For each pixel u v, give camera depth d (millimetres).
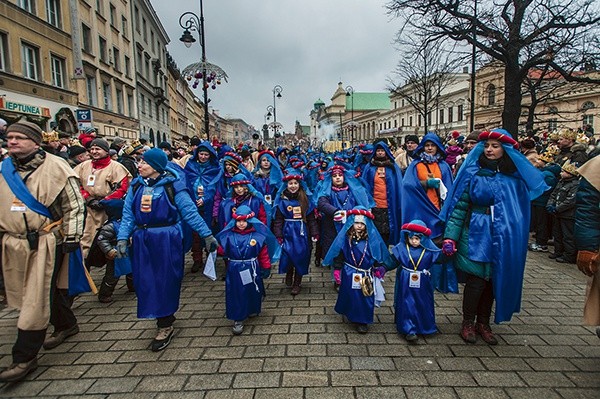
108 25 27234
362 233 4176
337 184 5723
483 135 3709
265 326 4266
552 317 4398
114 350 3766
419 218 5363
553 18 12891
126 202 3920
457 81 51438
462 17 14070
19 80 16594
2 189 3361
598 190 3041
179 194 3924
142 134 35250
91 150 5355
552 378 3191
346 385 3113
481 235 3688
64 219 3580
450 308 4730
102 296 5066
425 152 5582
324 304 4918
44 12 18922
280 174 7348
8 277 3410
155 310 3744
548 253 7375
